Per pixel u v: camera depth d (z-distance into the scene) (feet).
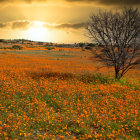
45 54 135.74
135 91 34.53
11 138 15.75
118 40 41.24
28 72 50.90
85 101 27.27
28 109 23.20
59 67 68.13
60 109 24.45
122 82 42.29
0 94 27.84
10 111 21.90
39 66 68.28
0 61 77.71
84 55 128.16
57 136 17.29
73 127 19.36
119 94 32.32
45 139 16.15
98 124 20.36
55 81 39.32
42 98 27.63
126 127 20.11
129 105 26.68
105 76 46.78
